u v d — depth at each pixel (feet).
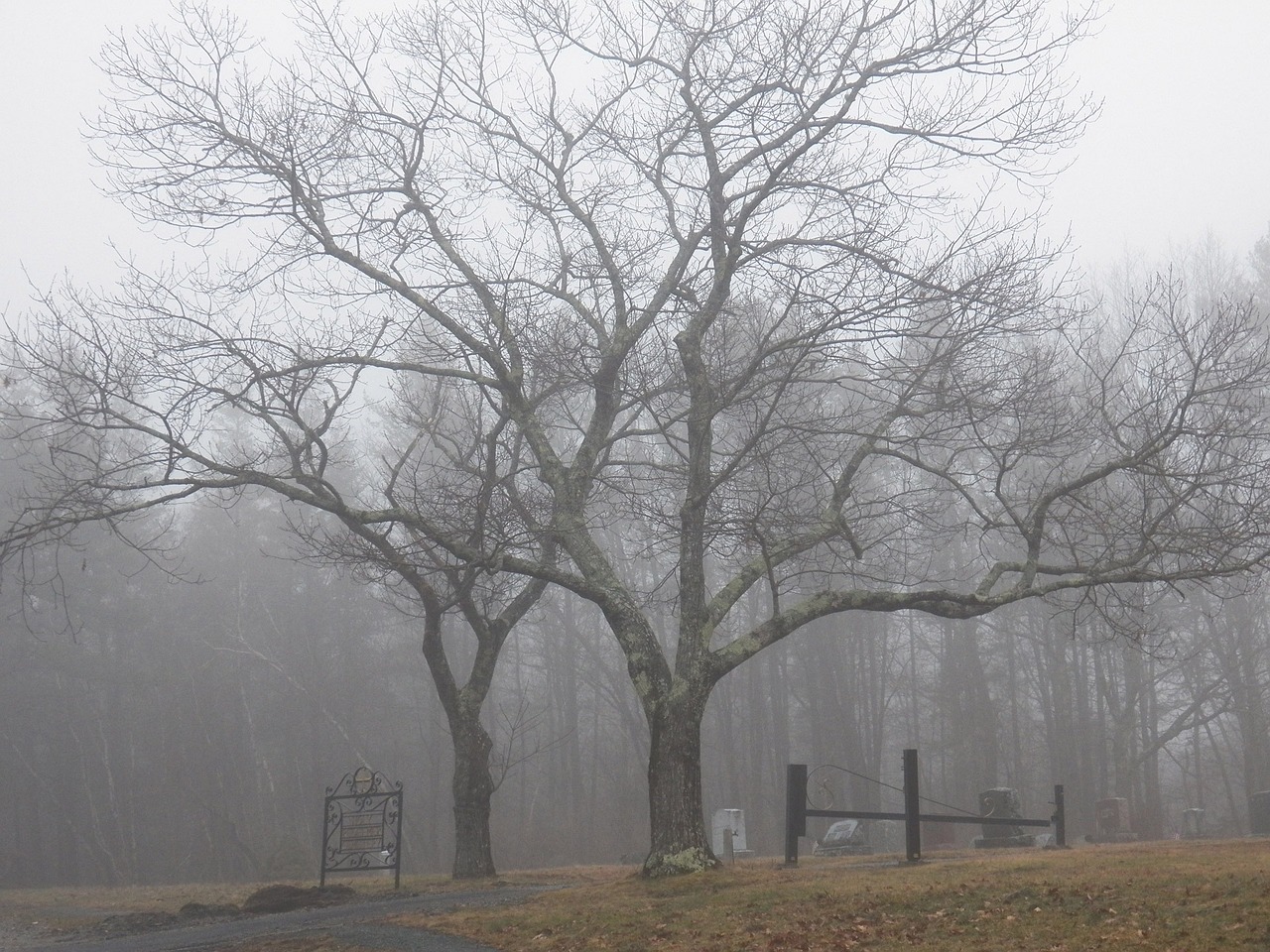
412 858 170.30
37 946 49.37
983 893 35.83
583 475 56.49
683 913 38.32
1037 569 52.42
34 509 53.98
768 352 50.93
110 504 61.11
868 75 53.98
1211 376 66.44
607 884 49.96
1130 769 144.77
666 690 50.78
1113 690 149.28
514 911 43.50
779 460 68.23
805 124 54.80
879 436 54.49
